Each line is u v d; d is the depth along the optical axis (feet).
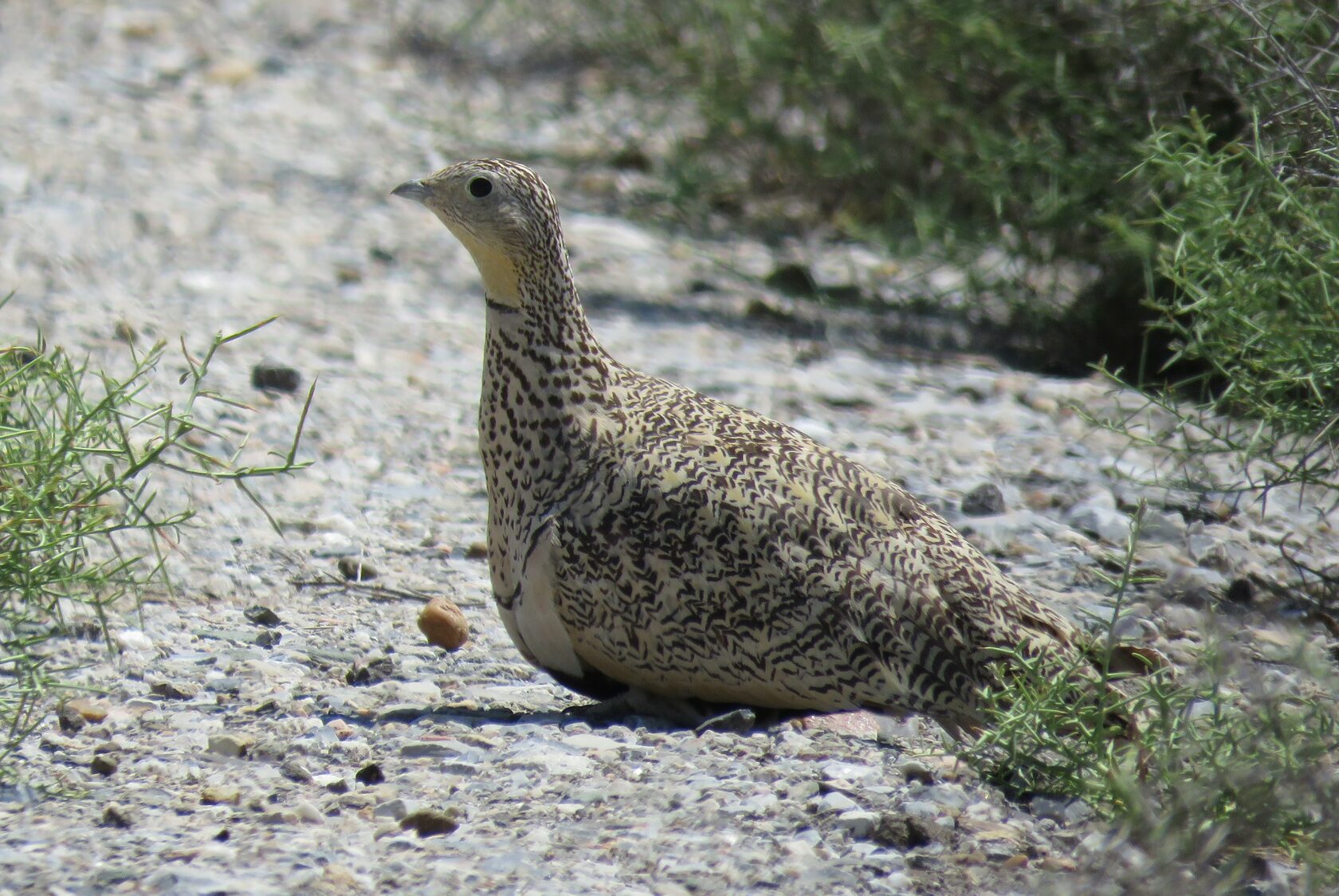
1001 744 33.42
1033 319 73.10
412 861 29.27
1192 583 47.21
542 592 36.63
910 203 77.82
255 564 47.70
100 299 69.15
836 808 31.50
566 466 36.37
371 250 81.87
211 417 57.82
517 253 36.42
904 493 37.76
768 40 82.33
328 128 102.83
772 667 35.81
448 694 39.37
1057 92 69.05
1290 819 30.01
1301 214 45.78
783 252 86.48
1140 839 29.58
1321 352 45.03
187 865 28.55
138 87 106.63
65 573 34.73
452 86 113.39
